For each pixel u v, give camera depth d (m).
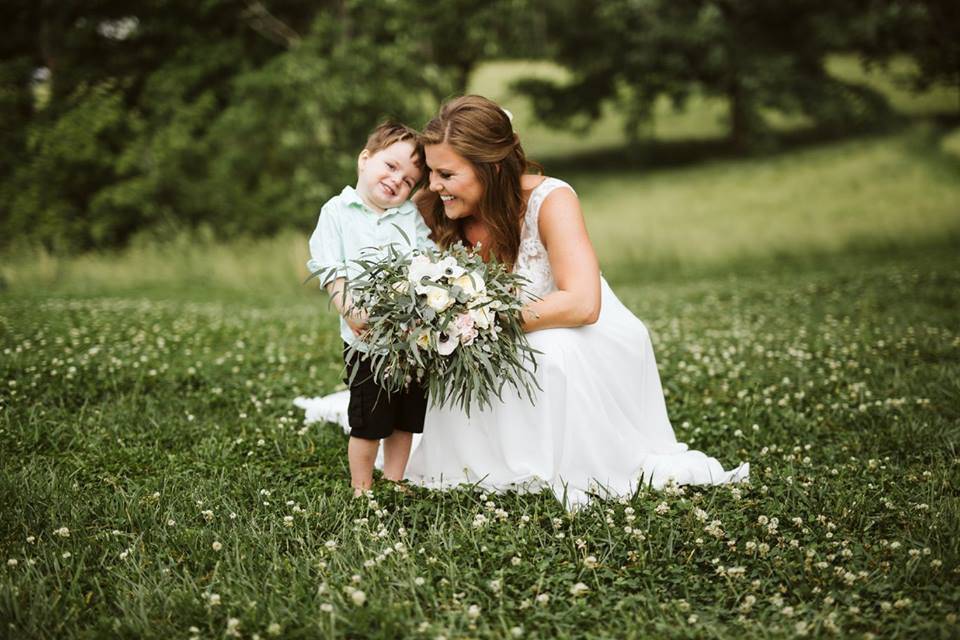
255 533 3.20
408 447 4.00
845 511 3.44
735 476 3.93
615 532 3.24
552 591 2.86
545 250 3.91
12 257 13.96
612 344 3.90
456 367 3.36
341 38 16.06
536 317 3.67
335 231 3.74
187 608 2.70
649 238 17.25
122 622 2.64
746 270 14.20
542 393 3.67
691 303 9.91
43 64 17.33
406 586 2.80
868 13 24.03
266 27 17.59
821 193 20.39
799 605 2.76
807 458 4.08
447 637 2.51
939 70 16.70
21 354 5.84
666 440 4.20
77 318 7.66
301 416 5.05
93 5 17.31
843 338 6.84
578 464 3.76
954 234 15.20
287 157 16.06
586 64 27.41
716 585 2.92
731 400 5.26
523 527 3.25
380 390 3.61
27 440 4.29
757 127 27.50
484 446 3.83
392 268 3.36
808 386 5.39
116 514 3.41
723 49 26.14
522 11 22.30
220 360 6.11
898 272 11.01
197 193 16.20
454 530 3.26
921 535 3.23
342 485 3.82
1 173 16.17
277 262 14.29
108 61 17.66
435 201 3.99
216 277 13.65
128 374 5.56
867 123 27.25
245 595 2.75
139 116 17.17
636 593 2.91
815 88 27.11
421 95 16.55
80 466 3.99
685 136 32.00
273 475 3.96
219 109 17.86
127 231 16.55
